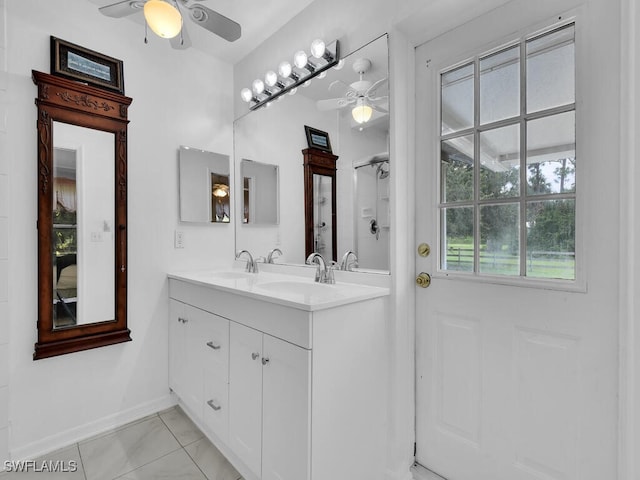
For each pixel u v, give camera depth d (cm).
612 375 101
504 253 127
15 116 153
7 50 151
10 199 152
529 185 120
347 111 164
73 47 170
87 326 174
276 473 124
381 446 142
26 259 157
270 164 211
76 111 169
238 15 189
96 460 157
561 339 112
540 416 116
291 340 117
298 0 178
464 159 138
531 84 119
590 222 105
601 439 103
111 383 184
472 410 134
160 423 188
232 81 240
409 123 150
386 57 145
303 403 112
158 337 203
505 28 124
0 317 149
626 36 96
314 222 183
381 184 149
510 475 123
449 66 140
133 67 192
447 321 142
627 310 96
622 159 97
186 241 215
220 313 158
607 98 101
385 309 143
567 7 109
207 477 147
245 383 141
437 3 125
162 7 124
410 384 150
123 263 185
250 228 227
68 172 168
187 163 215
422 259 150
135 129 193
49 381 164
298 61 176
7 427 151
